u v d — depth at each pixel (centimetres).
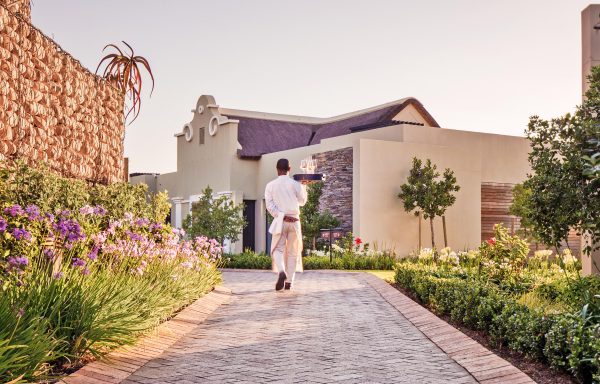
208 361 570
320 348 630
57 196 730
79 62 966
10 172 657
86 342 509
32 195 673
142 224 859
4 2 725
